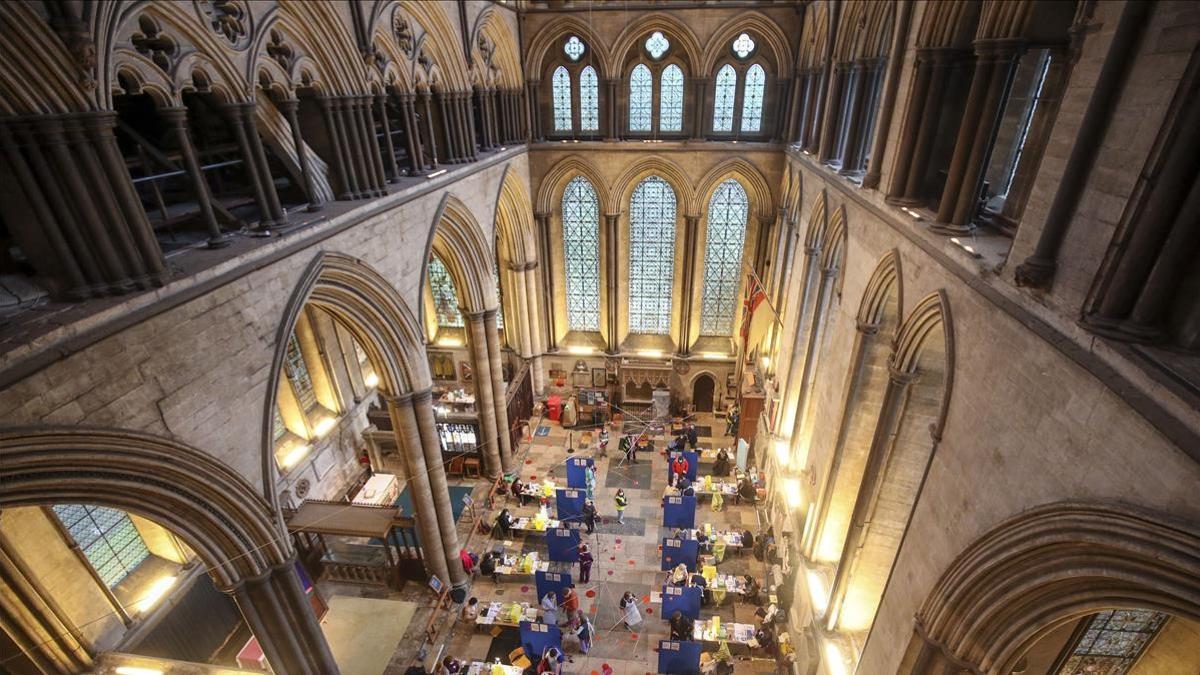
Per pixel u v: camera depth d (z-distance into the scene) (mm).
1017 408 7543
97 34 8188
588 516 22797
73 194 8094
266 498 11562
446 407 28078
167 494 9547
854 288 15000
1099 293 6195
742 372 26531
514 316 30578
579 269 30750
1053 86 8820
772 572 20344
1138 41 5762
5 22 7121
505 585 21062
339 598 19328
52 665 14523
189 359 9672
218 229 11070
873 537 13562
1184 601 5477
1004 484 7730
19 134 7605
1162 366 5422
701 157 26500
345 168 15070
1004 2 8508
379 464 27047
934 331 10750
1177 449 4988
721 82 26078
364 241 14758
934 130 11492
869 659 12109
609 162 27219
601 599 20062
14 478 7445
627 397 31922
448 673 17156
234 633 19203
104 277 8633
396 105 18797
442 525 19484
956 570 8500
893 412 12148
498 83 25125
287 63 13023
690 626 18062
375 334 15914
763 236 27469
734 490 24594
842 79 17922
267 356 11531
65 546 14727
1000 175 11039
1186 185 5352
